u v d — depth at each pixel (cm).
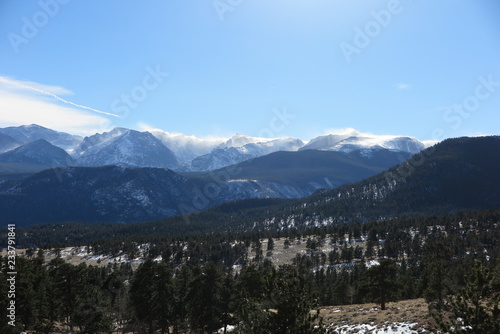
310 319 1962
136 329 7331
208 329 5816
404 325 3750
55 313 6794
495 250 14275
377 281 6366
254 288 5625
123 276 14088
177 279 6994
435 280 4481
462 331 1698
